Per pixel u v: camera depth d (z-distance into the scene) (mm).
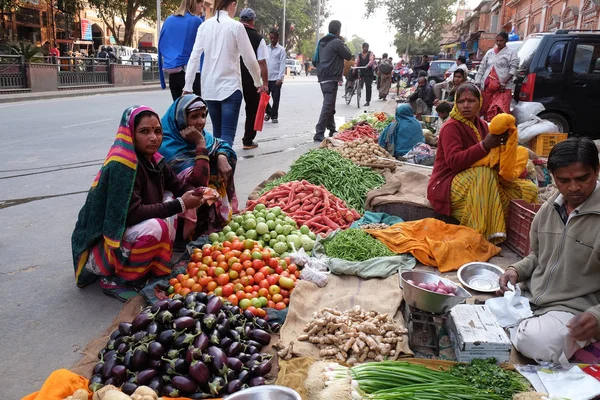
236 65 6867
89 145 9188
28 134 10148
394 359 2953
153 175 3947
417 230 4641
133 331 2855
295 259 4141
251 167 7613
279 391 2373
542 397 2488
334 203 5340
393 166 6629
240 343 2918
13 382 2785
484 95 10188
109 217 3568
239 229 4496
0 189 6414
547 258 3234
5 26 29828
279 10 55656
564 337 2867
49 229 5113
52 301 3709
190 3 7512
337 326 3121
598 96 9453
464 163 4652
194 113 4414
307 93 23125
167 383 2650
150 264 3818
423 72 19156
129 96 19547
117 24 43156
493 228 4617
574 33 9438
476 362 2846
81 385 2574
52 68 19922
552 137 7938
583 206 2977
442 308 2992
